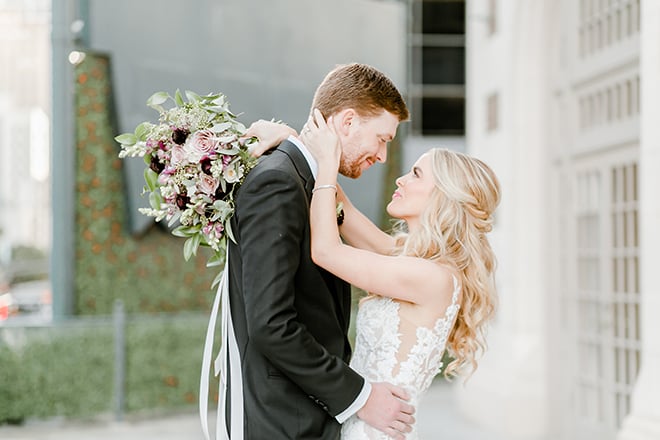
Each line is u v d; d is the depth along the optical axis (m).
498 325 6.48
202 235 2.24
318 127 2.23
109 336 6.98
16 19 13.96
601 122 5.43
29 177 22.83
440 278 2.26
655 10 4.18
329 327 2.16
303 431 2.09
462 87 15.12
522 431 6.10
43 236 22.83
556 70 6.07
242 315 2.14
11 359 6.75
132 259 8.43
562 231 5.98
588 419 5.54
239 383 2.14
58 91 8.15
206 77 8.91
